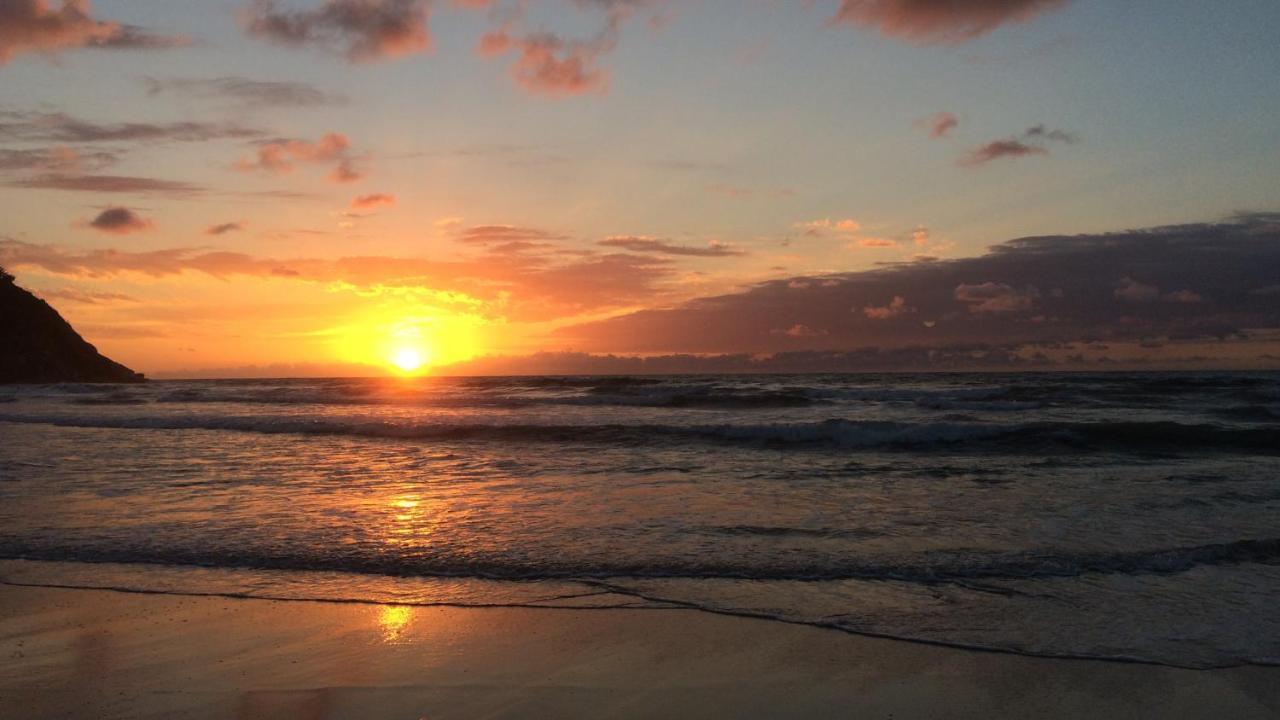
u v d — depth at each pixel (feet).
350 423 63.72
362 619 17.80
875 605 18.39
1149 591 19.20
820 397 95.04
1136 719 13.03
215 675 14.80
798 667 15.08
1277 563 21.43
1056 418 68.44
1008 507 29.17
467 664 15.28
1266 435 49.65
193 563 22.26
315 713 13.23
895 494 32.09
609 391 120.67
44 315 261.03
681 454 46.88
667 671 14.93
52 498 31.89
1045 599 18.70
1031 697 13.82
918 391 102.89
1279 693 13.85
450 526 26.32
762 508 29.17
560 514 28.22
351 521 27.22
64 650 16.10
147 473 39.04
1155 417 68.85
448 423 64.39
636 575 20.80
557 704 13.56
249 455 46.70
